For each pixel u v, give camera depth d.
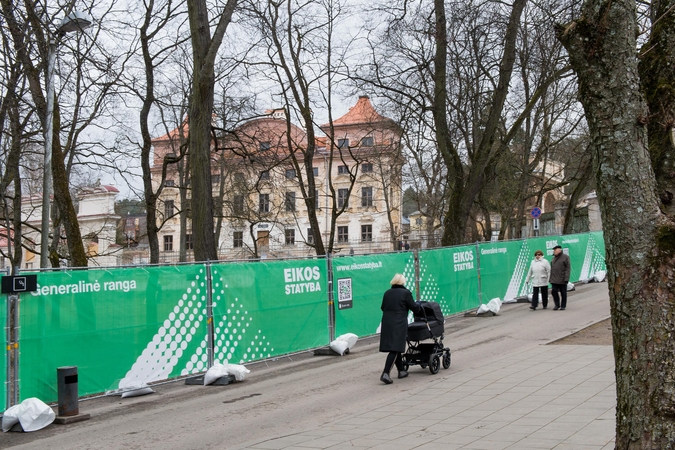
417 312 11.43
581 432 7.00
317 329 14.30
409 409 8.92
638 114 4.23
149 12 24.78
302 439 7.61
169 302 11.07
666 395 3.93
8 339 8.74
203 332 11.65
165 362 10.93
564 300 19.86
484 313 19.61
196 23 18.09
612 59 4.29
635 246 4.13
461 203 25.70
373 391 10.41
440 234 48.56
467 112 30.98
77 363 9.58
